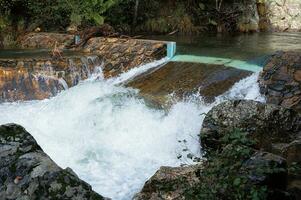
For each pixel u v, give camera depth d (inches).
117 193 174.7
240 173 138.8
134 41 336.2
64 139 228.1
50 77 292.5
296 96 234.8
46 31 424.8
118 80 301.1
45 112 257.1
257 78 261.0
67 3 424.2
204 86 262.2
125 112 241.3
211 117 211.8
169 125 232.7
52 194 117.0
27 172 123.0
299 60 248.2
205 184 141.2
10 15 417.1
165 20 495.5
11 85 280.1
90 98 262.1
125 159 209.6
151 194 156.1
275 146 195.5
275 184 140.0
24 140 134.4
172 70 295.9
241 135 151.3
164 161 208.4
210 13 531.5
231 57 314.8
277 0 585.3
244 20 538.0
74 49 364.5
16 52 348.5
